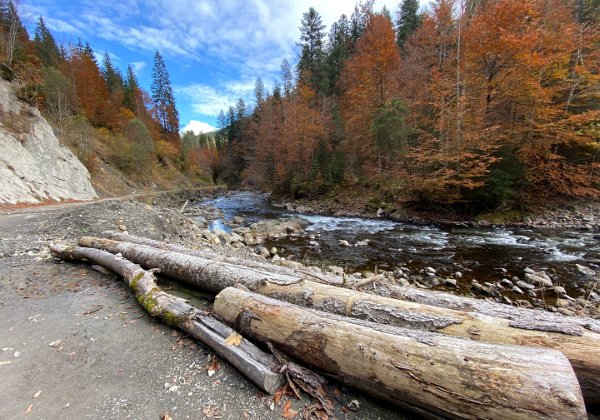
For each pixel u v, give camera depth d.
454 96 14.65
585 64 13.34
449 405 1.68
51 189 16.66
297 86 31.67
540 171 13.16
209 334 2.61
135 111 45.34
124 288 4.42
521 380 1.58
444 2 17.66
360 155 22.67
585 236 9.89
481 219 13.01
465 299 3.11
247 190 43.69
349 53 35.69
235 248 9.12
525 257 8.04
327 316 2.52
